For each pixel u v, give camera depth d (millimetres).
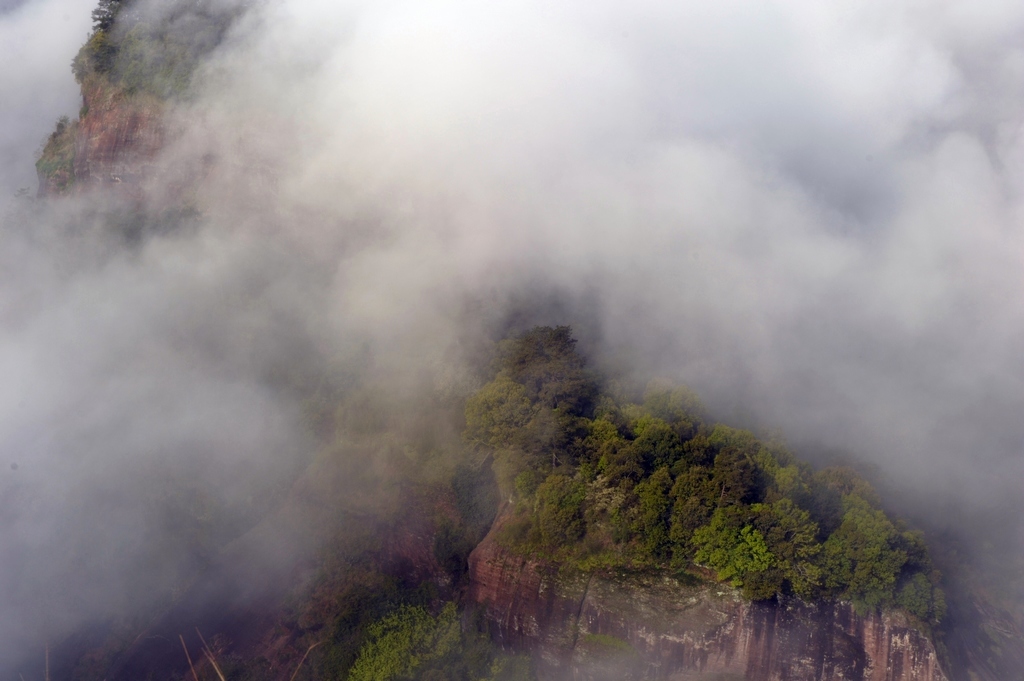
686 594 75562
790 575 72625
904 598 71938
